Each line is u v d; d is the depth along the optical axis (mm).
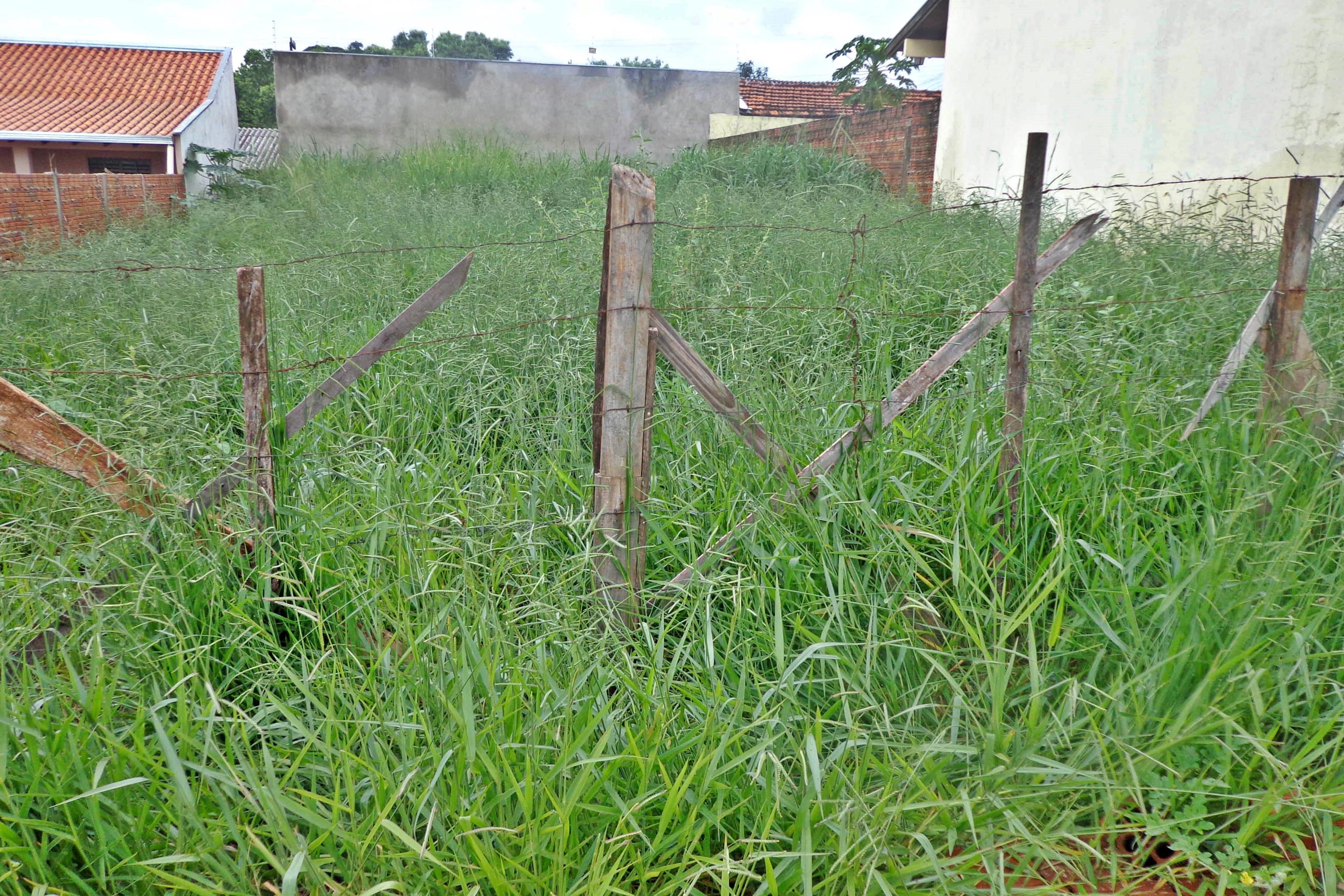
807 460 3869
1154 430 3951
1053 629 2891
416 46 77875
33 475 3660
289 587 3271
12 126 25641
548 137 26422
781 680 2768
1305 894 2475
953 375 4988
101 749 2520
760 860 2502
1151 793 2736
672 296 6254
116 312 6355
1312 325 4789
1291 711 2904
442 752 2516
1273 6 8828
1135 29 10812
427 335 5789
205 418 4730
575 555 3350
